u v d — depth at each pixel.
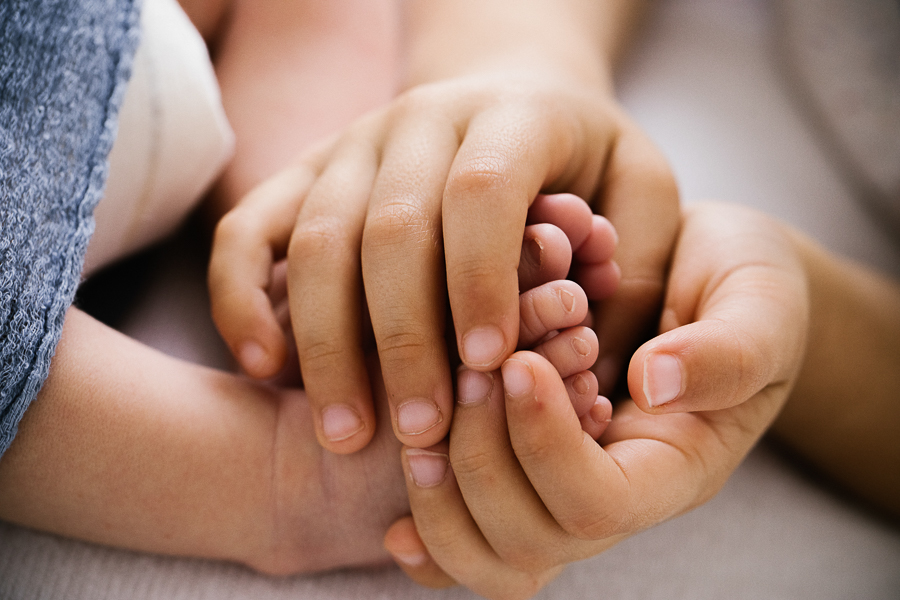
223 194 0.40
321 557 0.35
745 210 0.38
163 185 0.37
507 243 0.33
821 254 0.40
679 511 0.34
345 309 0.34
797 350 0.35
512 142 0.34
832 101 0.48
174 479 0.34
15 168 0.33
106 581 0.34
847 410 0.39
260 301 0.36
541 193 0.36
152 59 0.36
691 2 0.60
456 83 0.37
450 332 0.34
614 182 0.37
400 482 0.35
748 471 0.39
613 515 0.33
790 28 0.54
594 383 0.33
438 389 0.33
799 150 0.47
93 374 0.33
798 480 0.40
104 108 0.35
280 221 0.36
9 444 0.32
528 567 0.34
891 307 0.40
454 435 0.33
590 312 0.36
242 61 0.42
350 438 0.34
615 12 0.49
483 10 0.44
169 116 0.37
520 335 0.33
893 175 0.44
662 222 0.37
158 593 0.34
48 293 0.33
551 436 0.32
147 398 0.34
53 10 0.34
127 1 0.36
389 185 0.34
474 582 0.35
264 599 0.35
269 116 0.41
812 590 0.36
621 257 0.36
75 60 0.34
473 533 0.34
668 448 0.34
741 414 0.35
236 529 0.35
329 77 0.42
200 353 0.39
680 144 0.47
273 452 0.35
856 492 0.40
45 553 0.34
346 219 0.35
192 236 0.41
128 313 0.39
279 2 0.43
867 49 0.49
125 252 0.38
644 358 0.32
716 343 0.32
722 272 0.35
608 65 0.45
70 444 0.33
